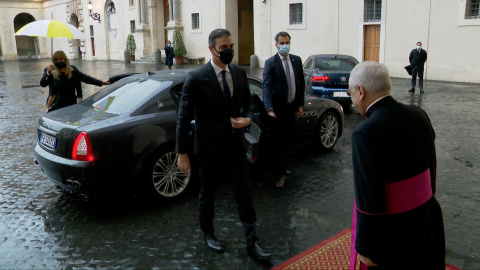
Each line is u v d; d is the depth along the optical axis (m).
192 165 4.88
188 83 3.21
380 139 1.99
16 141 7.83
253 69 22.36
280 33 4.82
